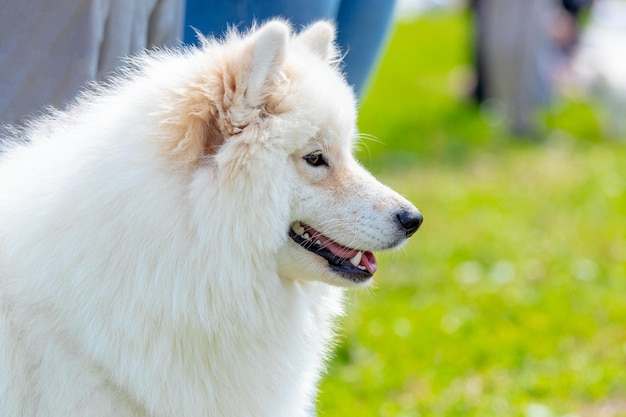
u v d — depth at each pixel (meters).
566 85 14.36
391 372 5.34
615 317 6.23
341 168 3.13
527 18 12.23
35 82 3.43
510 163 11.04
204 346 2.93
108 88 3.24
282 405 3.18
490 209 8.98
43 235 2.82
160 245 2.81
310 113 2.97
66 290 2.79
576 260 7.51
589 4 15.13
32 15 3.38
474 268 7.29
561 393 5.06
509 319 6.21
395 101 14.23
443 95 14.52
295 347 3.20
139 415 2.92
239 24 3.68
